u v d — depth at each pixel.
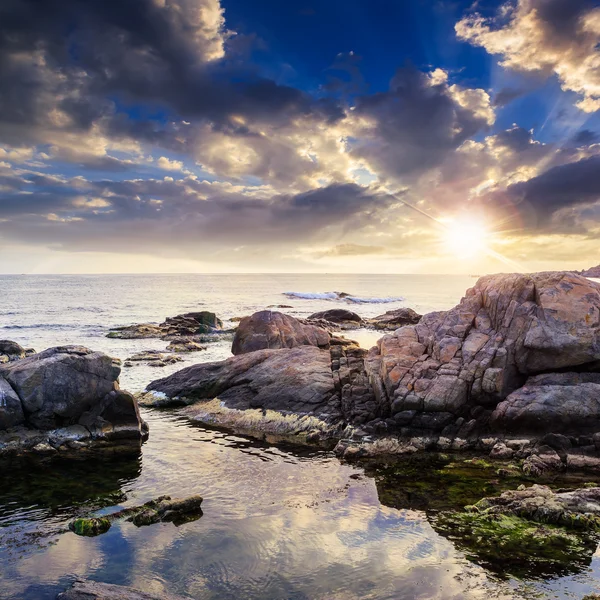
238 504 14.58
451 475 16.83
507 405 19.55
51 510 14.23
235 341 39.38
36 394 20.25
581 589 10.14
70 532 12.88
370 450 19.16
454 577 10.68
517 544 12.00
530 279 22.27
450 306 104.06
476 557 11.48
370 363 23.77
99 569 11.19
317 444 20.31
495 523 13.07
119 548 12.09
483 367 20.56
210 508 14.31
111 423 21.00
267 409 23.52
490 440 19.23
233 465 17.81
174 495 15.22
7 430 19.84
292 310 95.31
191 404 26.03
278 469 17.44
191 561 11.52
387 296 137.88
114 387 21.62
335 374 24.69
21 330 61.66
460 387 20.38
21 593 10.25
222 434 21.58
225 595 10.25
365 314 88.12
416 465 17.83
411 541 12.30
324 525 13.22
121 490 15.66
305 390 23.91
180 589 10.45
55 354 21.75
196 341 55.81
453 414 20.36
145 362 39.69
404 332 24.03
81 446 19.70
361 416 21.53
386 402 21.44
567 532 12.49
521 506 13.52
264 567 11.27
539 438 18.92
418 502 14.61
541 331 20.33
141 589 10.41
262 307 100.94
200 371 28.05
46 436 20.00
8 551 11.93
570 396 19.00
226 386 26.38
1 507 14.44
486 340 21.61
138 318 77.81
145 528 13.09
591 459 17.36
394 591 10.27
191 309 94.88
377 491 15.48
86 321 72.38
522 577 10.62
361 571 11.04
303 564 11.37
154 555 11.80
